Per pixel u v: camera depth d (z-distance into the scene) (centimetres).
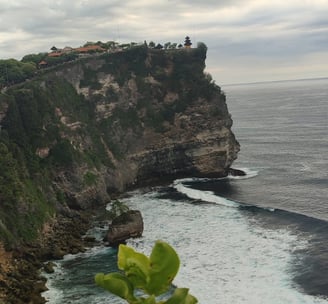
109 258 5694
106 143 9856
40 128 8106
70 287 4850
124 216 6362
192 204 8156
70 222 7169
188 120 10738
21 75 9531
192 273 5050
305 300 4372
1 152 6656
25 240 5947
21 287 4694
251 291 4600
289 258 5381
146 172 10506
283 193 8712
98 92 10275
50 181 7769
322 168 10700
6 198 6134
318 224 6575
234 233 6406
